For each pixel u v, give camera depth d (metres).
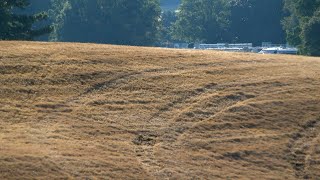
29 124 61.28
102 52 84.50
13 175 49.41
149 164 56.31
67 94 69.75
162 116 66.88
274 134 66.38
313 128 69.06
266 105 72.31
